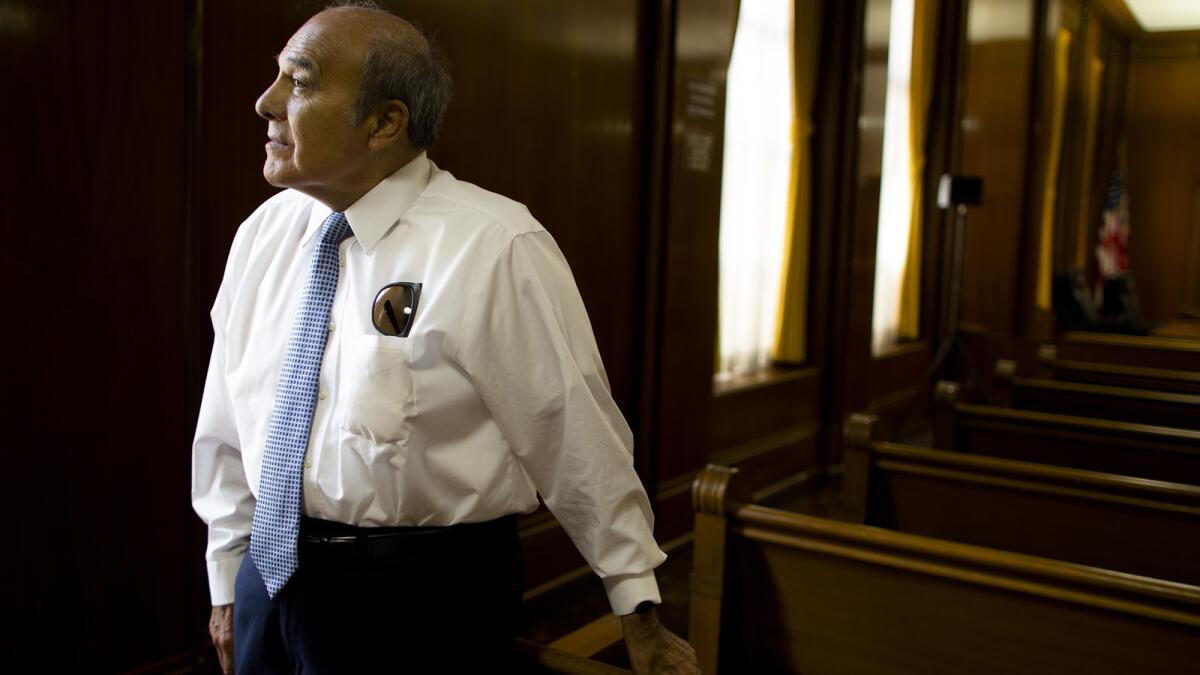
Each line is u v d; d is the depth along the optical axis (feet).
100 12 7.09
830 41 18.98
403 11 9.41
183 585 8.09
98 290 7.27
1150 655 5.46
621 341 13.17
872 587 6.35
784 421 18.51
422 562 4.03
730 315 17.29
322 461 3.99
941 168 25.52
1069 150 36.29
